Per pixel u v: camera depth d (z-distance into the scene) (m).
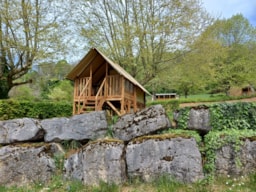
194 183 6.17
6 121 8.83
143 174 6.64
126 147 7.11
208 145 6.95
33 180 7.32
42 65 14.91
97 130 8.22
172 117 8.92
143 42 15.76
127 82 12.34
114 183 6.55
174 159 6.56
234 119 7.71
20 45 13.13
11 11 12.79
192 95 36.81
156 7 15.71
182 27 15.44
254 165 6.29
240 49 27.44
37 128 8.52
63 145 8.30
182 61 16.42
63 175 7.31
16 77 15.03
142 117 7.90
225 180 6.21
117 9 16.56
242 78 25.84
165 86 22.16
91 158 7.01
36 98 21.61
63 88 23.45
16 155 7.70
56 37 14.05
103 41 16.42
